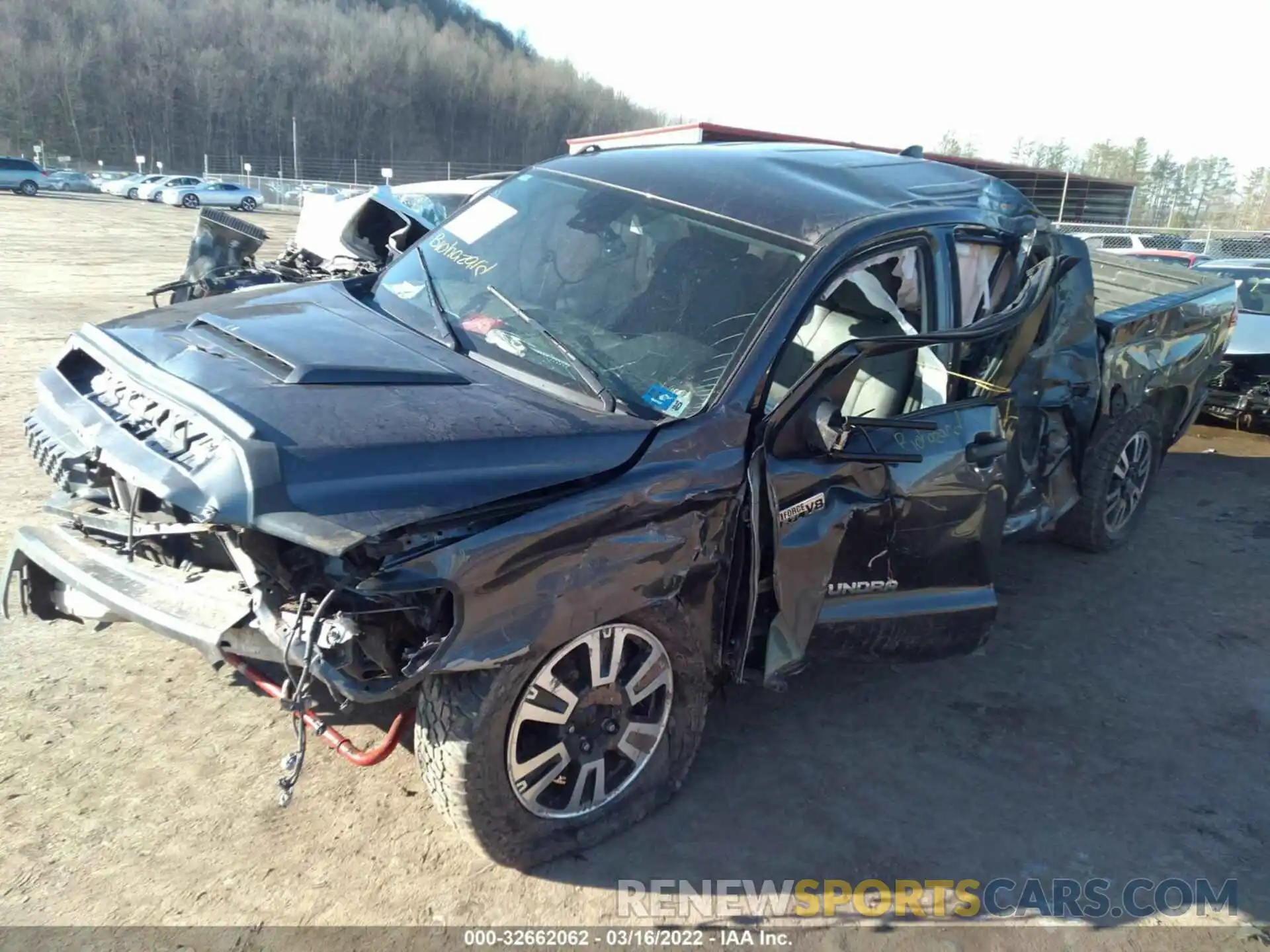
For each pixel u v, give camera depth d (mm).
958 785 3602
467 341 3424
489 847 2861
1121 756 3857
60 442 2996
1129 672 4547
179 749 3408
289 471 2455
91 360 3412
